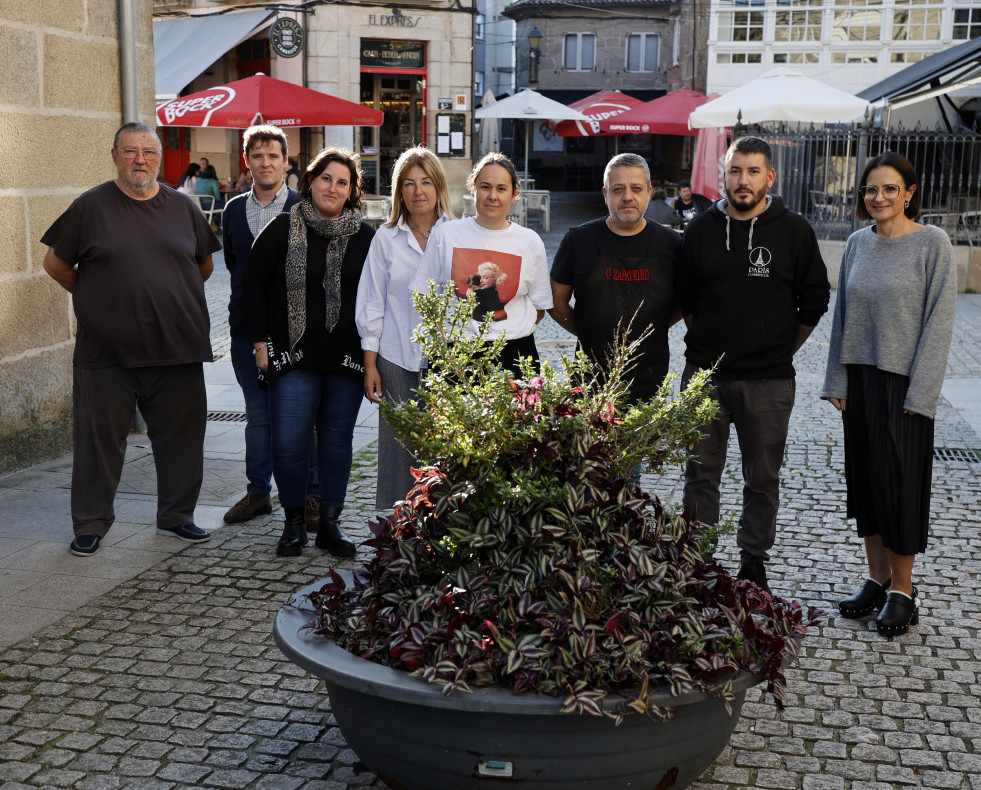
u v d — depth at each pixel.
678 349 11.41
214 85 26.89
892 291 4.44
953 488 6.61
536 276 4.94
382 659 2.99
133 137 5.21
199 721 3.72
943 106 19.61
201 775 3.38
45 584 4.94
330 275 5.22
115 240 5.27
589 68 41.78
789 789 3.34
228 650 4.28
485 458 3.09
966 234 16.09
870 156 16.56
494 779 2.86
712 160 23.27
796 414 8.61
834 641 4.43
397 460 5.30
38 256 6.96
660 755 2.91
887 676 4.12
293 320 5.19
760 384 4.72
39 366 7.04
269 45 25.53
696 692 2.83
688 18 33.50
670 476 6.88
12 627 4.46
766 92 17.22
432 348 3.39
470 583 2.96
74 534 5.59
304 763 3.46
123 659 4.18
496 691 2.78
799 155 17.11
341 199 5.23
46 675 4.04
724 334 4.71
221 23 25.36
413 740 2.89
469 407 3.11
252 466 5.91
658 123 23.73
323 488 5.42
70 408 7.39
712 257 4.70
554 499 3.01
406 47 25.48
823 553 5.51
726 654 2.94
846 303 4.62
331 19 24.64
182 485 5.57
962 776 3.42
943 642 4.43
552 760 2.84
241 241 5.77
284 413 5.27
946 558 5.41
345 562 5.29
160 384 5.47
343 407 5.35
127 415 5.46
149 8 8.02
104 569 5.14
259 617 4.61
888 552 4.71
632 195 4.70
